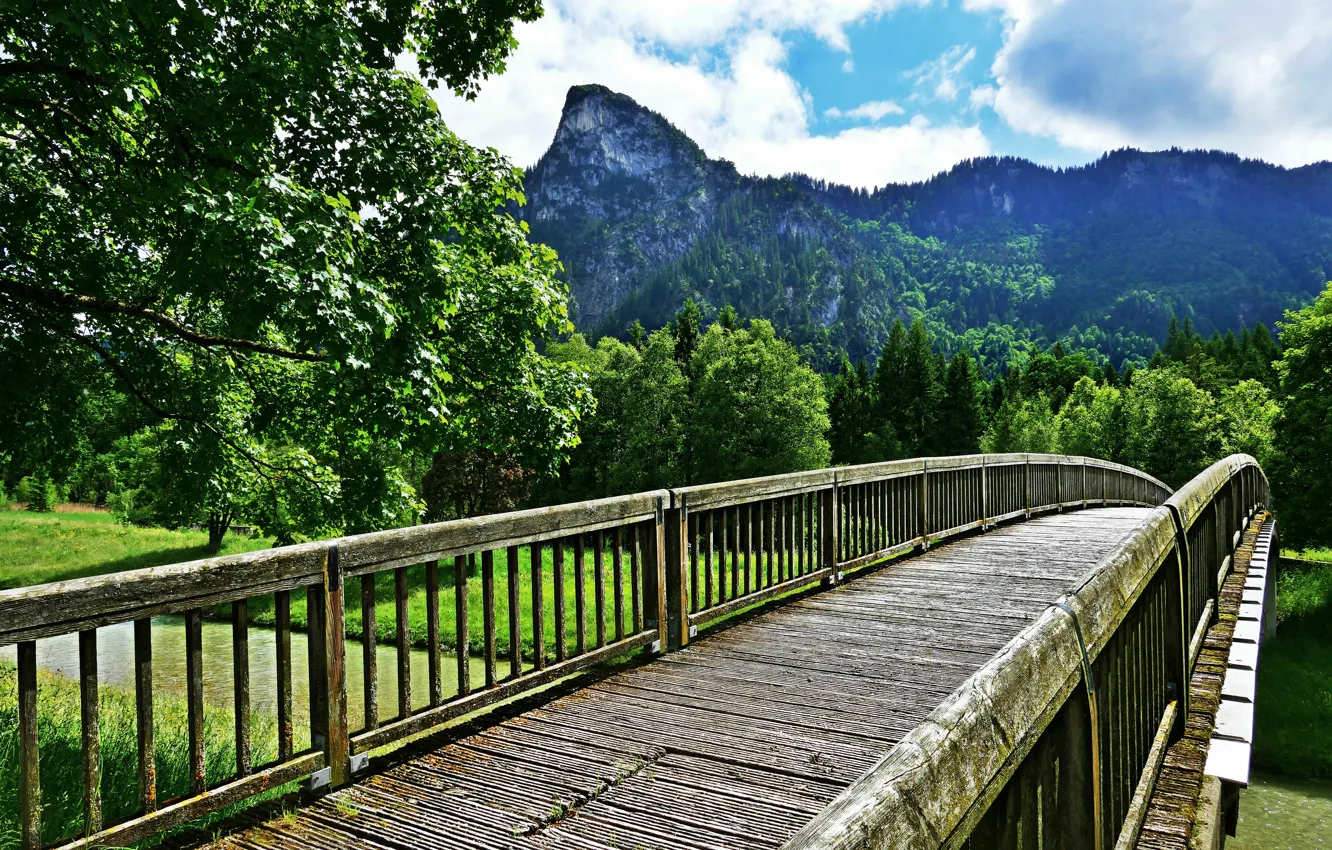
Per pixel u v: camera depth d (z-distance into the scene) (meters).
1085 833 1.65
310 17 8.16
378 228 8.02
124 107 7.12
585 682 4.97
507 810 3.26
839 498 8.20
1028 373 113.25
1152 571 2.79
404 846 2.96
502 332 9.43
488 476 24.27
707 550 6.20
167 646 15.92
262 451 10.49
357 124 7.99
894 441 75.12
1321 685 15.43
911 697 4.61
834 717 4.30
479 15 9.69
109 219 8.24
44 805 4.03
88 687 2.78
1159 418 45.53
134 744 5.28
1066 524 13.30
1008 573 8.44
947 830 0.94
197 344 9.35
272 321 6.60
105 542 36.44
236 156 7.07
